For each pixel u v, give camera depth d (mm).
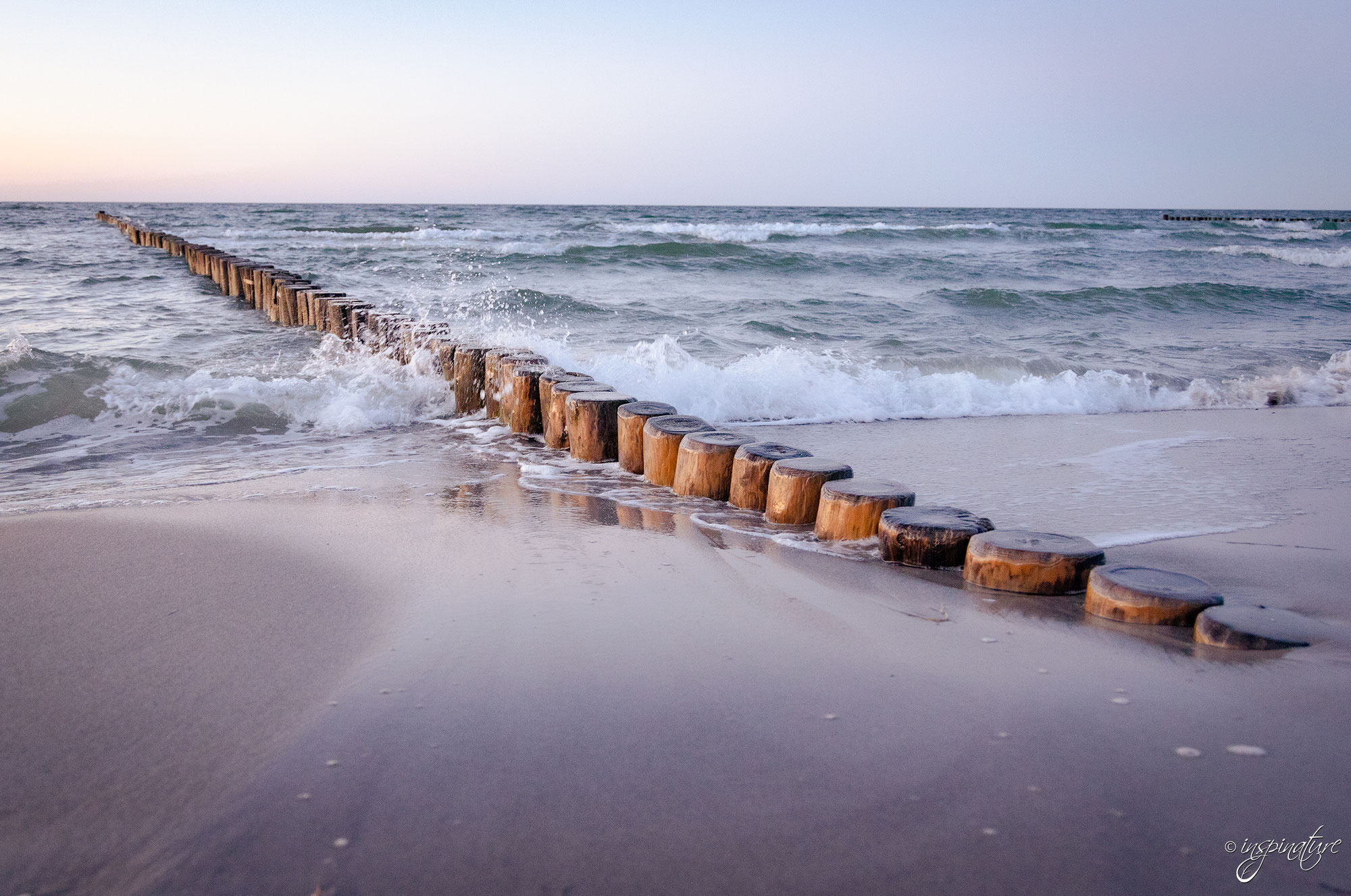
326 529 3721
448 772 1831
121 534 3617
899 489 3584
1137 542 3676
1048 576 2953
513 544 3512
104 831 1644
